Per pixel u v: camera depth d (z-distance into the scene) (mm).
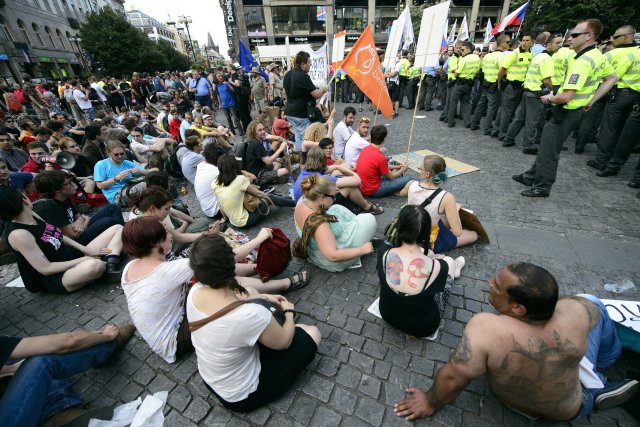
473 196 4406
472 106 9117
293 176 6004
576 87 3455
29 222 2879
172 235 3211
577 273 2846
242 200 4004
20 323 2883
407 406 1865
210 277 1540
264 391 1863
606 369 1996
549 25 16234
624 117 4473
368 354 2271
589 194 4219
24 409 1632
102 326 2783
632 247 3127
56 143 6199
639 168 4207
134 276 2078
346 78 13969
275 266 2811
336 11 32594
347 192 3898
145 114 10266
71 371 1971
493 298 1508
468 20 35781
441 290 1998
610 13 14508
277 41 32562
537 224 3631
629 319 1956
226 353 1613
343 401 1973
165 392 2111
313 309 2707
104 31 31281
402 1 30438
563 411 1586
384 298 2221
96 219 3857
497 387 1648
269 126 7320
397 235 2053
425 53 4680
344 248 2951
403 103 12867
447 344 2299
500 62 6406
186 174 5504
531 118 5633
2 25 26078
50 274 2986
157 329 2172
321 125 5203
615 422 1735
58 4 34688
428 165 2846
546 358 1398
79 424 1803
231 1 30812
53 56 32094
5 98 12891
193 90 11719
